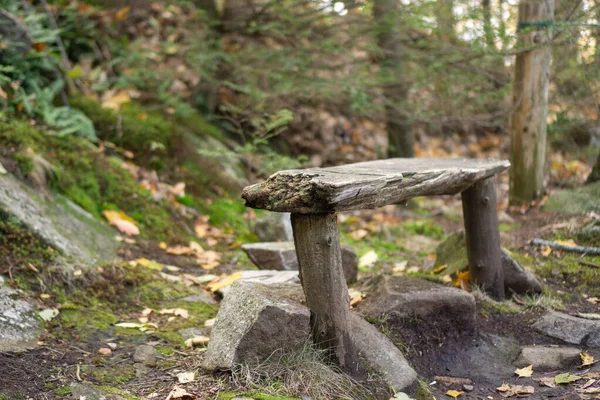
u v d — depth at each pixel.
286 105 6.96
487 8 5.12
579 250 4.37
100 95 6.35
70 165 4.81
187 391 2.56
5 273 3.36
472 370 3.11
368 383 2.69
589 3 4.91
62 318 3.22
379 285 3.47
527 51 5.22
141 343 3.11
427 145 8.54
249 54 6.66
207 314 3.58
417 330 3.19
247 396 2.48
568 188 6.15
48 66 5.63
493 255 3.68
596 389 2.68
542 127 5.51
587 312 3.61
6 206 3.70
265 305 2.64
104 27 6.99
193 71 7.09
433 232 5.87
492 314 3.53
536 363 3.11
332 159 7.56
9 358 2.71
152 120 6.15
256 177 6.70
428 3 5.23
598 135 7.05
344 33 6.54
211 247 4.99
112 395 2.53
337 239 2.63
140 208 5.00
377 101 6.62
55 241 3.76
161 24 7.41
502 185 7.28
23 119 4.95
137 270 4.00
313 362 2.63
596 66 5.24
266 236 5.09
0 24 5.17
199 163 6.19
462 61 5.61
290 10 6.44
